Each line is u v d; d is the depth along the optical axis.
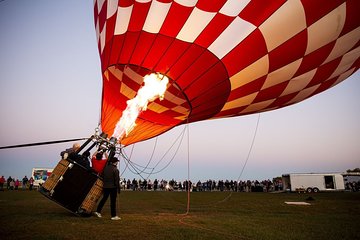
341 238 3.94
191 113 6.84
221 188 29.45
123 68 7.27
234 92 6.45
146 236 3.61
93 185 5.05
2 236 3.35
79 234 3.58
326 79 7.31
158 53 5.88
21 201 8.49
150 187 28.95
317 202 10.96
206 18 5.57
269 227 4.68
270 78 6.39
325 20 5.80
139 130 7.89
